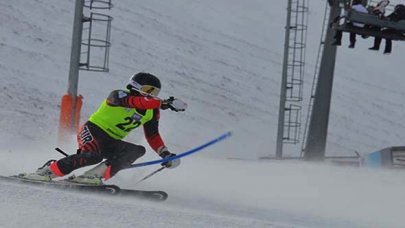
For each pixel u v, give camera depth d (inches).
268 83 4419.3
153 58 4025.6
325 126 2329.0
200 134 3390.7
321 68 2324.1
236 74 4335.6
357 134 4237.2
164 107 910.4
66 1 4192.9
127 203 782.5
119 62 3789.4
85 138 941.2
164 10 4803.2
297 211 983.0
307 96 4505.4
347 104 4635.8
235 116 3796.8
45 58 3481.8
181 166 1494.8
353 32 1907.0
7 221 594.2
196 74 4104.3
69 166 924.6
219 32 4867.1
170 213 716.7
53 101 3115.2
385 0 1882.4
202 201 1022.4
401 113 4830.2
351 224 880.3
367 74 5300.2
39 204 695.7
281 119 3105.3
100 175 945.5
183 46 4382.4
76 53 1835.6
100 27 4052.7
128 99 917.2
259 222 715.4
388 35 1927.9
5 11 3727.9
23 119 2783.0
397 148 1801.2
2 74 3157.0
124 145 952.9
